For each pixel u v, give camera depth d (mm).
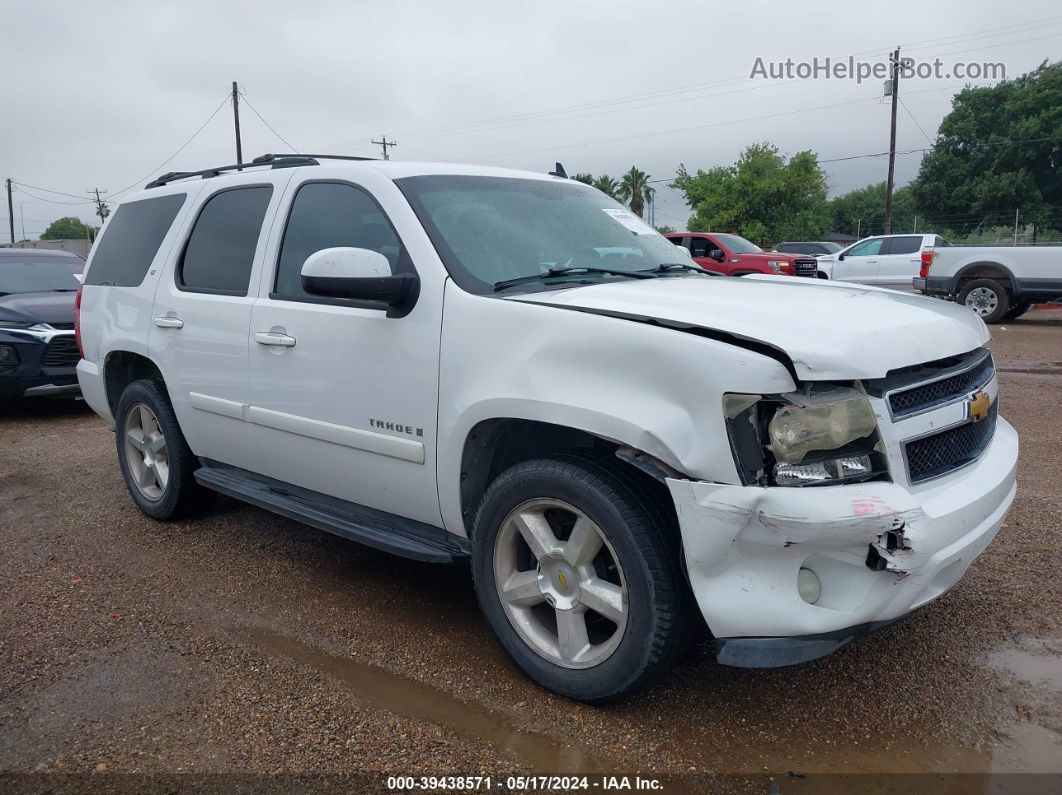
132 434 4961
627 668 2672
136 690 3035
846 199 95625
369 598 3836
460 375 3000
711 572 2484
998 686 2977
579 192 4164
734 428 2410
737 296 2990
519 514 2922
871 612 2445
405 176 3525
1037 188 48531
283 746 2686
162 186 4961
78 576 4125
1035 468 5531
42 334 7906
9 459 6551
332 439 3492
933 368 2744
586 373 2674
